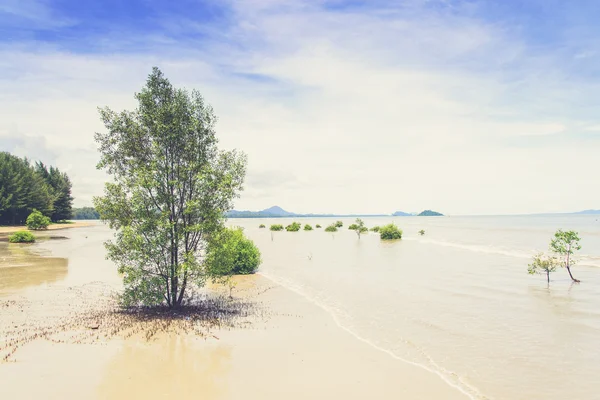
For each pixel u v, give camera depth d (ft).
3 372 28.53
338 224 343.67
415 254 120.26
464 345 36.96
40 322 42.47
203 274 49.83
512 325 43.52
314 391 26.73
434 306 52.85
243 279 76.69
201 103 52.01
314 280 74.84
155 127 48.88
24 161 355.56
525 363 32.45
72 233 239.71
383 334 40.60
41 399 24.35
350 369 30.86
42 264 93.20
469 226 360.07
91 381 27.30
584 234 197.47
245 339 38.22
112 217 48.49
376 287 66.90
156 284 47.19
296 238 207.51
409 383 28.32
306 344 37.01
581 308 50.52
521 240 173.58
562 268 85.20
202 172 49.29
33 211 276.21
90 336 37.63
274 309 51.72
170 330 40.22
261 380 28.43
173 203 49.08
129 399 24.68
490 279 73.67
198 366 30.73
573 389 27.48
